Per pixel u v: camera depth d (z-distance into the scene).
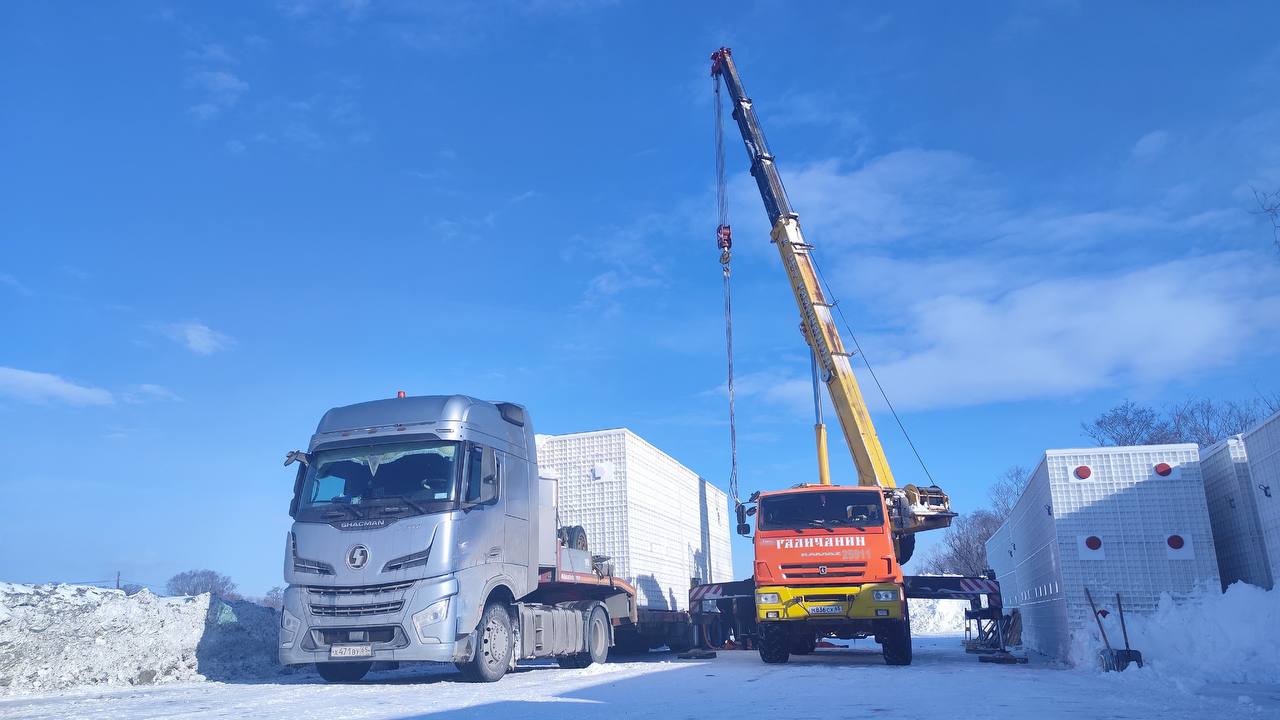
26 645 11.87
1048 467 15.16
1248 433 13.25
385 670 15.25
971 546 75.50
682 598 20.16
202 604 14.44
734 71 27.38
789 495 15.31
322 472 11.84
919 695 9.16
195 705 9.05
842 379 21.41
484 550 11.77
